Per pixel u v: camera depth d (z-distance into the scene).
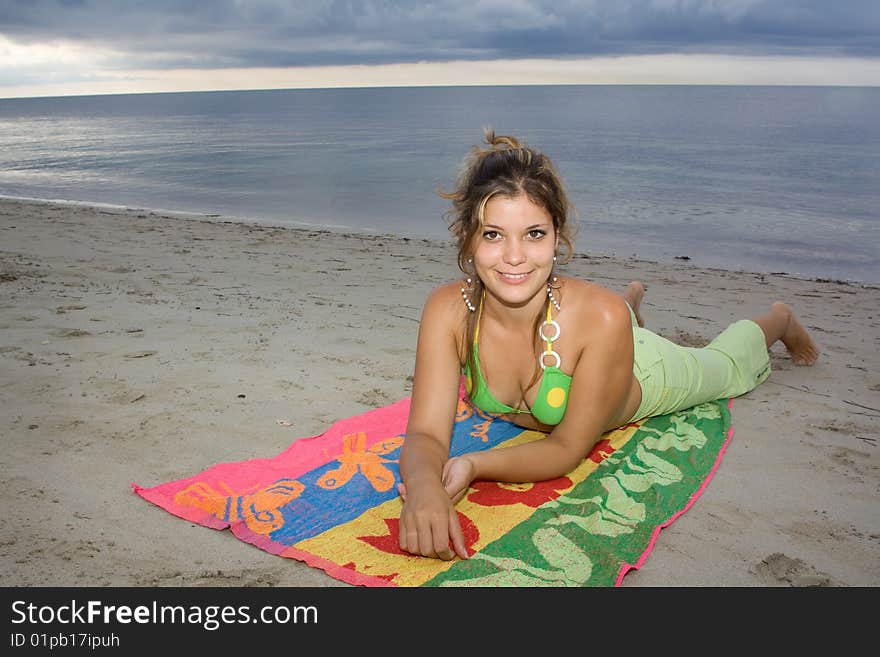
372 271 7.74
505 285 2.51
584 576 2.34
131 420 3.45
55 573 2.29
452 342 2.82
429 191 16.88
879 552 2.55
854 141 27.22
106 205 14.85
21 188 17.81
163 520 2.62
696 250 10.52
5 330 4.81
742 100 80.25
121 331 4.88
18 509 2.65
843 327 5.95
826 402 4.04
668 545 2.58
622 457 3.20
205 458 3.11
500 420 3.57
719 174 18.48
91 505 2.71
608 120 44.50
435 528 2.33
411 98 124.06
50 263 7.34
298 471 2.97
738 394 4.03
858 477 3.12
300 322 5.30
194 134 41.81
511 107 72.75
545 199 2.41
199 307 5.64
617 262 9.23
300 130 43.22
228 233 10.46
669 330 5.63
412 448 2.63
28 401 3.63
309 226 12.45
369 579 2.30
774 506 2.87
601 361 2.74
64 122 65.75
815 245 10.88
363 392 3.92
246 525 2.59
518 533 2.56
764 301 6.99
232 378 4.05
